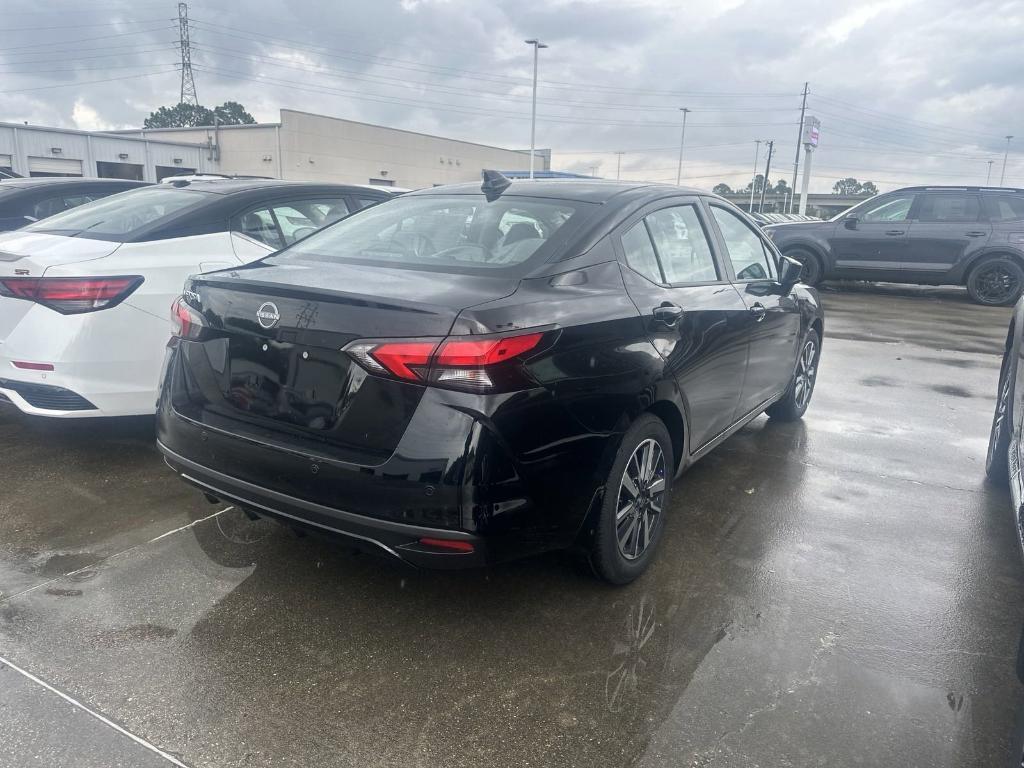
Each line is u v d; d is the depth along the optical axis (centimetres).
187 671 249
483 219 316
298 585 302
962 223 1224
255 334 261
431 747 219
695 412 341
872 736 227
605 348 272
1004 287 1217
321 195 545
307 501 249
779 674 254
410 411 233
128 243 422
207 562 318
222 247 459
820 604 298
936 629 283
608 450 276
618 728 228
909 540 356
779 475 436
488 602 293
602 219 309
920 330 963
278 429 258
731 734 226
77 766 207
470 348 230
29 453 434
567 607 291
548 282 271
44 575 305
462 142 5906
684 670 255
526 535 251
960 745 224
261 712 231
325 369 246
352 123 4806
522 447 242
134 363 403
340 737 222
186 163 4097
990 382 682
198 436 277
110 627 271
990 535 364
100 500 374
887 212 1269
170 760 211
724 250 393
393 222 335
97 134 3472
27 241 443
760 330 405
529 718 231
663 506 324
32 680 242
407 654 261
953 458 473
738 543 348
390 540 238
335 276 271
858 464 457
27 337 385
